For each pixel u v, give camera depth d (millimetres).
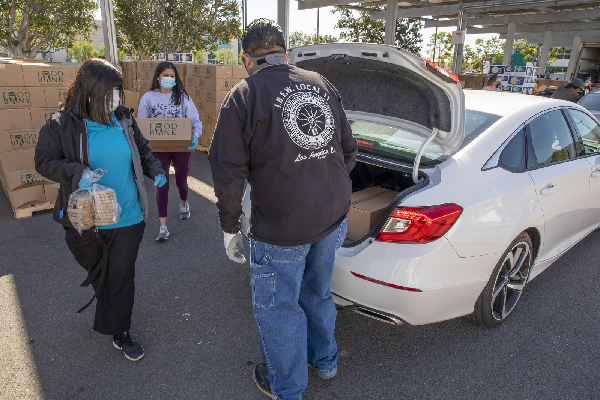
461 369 2512
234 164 1768
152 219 4785
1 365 2434
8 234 4250
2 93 4258
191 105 4328
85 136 2150
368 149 2957
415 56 2170
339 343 2736
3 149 4391
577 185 3285
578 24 26672
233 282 3467
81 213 2062
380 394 2299
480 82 13820
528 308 3174
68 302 3102
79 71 2102
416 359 2592
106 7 10812
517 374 2475
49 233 4305
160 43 36719
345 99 3066
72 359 2514
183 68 8625
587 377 2463
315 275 2156
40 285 3314
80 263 2398
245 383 2361
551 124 3203
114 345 2615
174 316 2977
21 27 32969
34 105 4469
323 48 2482
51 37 35250
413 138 3117
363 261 2311
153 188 6023
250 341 2732
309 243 1931
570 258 4031
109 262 2340
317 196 1843
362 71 2637
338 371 2471
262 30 1861
